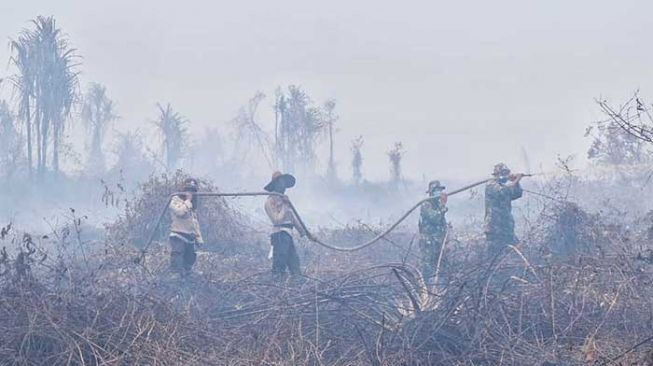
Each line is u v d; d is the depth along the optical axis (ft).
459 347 38.40
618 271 44.55
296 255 61.57
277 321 42.65
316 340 38.65
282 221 61.41
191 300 47.29
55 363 35.78
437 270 54.13
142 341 37.68
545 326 40.37
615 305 41.29
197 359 36.78
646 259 44.65
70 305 39.68
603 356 35.29
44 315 37.73
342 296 46.93
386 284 48.60
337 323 42.75
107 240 68.18
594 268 44.68
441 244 61.16
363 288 49.32
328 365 36.86
